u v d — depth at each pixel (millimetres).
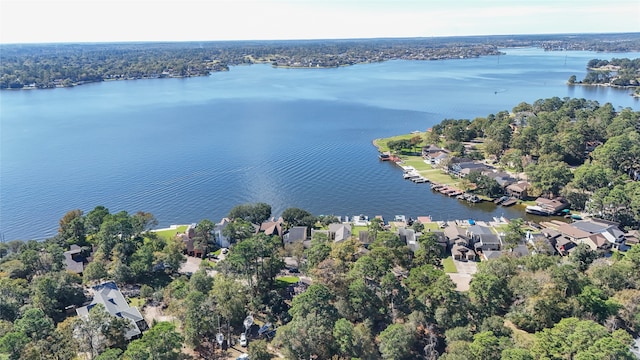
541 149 181375
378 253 93688
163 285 96062
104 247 104750
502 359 59969
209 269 101688
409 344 71375
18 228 135375
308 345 68688
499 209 147250
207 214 144500
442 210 146625
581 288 79375
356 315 78562
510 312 78312
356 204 151750
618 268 85500
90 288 94188
